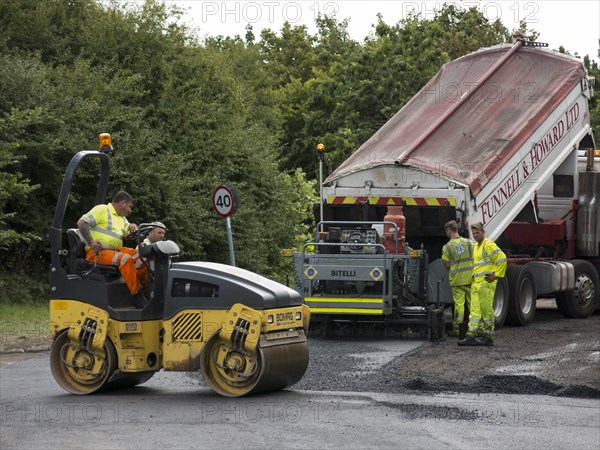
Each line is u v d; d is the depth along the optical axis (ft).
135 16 106.52
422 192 69.92
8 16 102.12
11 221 87.45
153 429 34.94
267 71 204.74
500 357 54.60
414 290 66.54
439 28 157.48
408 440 33.47
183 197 100.68
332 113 157.89
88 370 42.93
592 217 81.76
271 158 118.52
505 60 78.23
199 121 107.34
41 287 87.25
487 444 33.12
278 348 41.52
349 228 67.77
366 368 50.21
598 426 36.32
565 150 79.05
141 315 42.42
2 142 81.35
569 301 80.23
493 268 60.13
